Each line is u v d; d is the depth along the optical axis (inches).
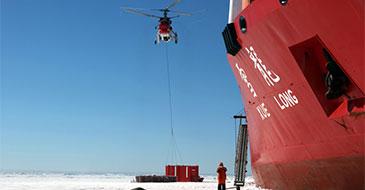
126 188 1055.6
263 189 689.6
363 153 383.6
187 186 1192.8
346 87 388.2
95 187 1103.0
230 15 631.2
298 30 400.2
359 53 347.3
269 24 436.8
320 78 417.1
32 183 1400.1
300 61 418.6
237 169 876.6
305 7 375.6
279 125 528.4
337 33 359.6
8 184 1277.1
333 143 421.1
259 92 549.6
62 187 1090.1
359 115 366.9
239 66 585.0
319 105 416.5
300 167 501.4
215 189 1009.5
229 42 547.8
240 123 912.9
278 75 470.0
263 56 483.5
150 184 1378.0
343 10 340.5
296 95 450.9
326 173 451.5
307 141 468.4
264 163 640.4
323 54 399.5
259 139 641.6
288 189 564.1
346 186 425.4
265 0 430.9
